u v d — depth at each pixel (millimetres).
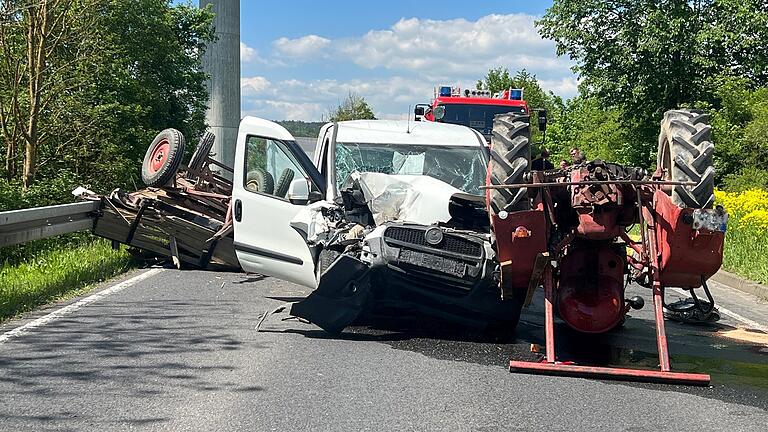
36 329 7898
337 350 7328
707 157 6453
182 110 26453
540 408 5707
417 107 20984
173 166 12914
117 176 21547
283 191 9312
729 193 21156
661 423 5441
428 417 5445
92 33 19141
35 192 16281
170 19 25500
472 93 21500
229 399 5754
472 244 7438
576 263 7309
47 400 5629
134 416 5324
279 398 5809
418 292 7434
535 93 50781
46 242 13867
